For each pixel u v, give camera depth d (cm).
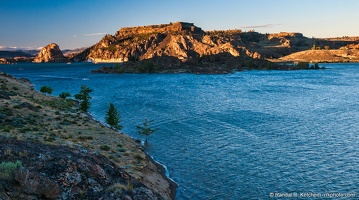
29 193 1927
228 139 5650
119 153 4294
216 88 15262
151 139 5722
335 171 4053
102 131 5391
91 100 11138
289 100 10838
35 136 4116
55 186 2011
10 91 8225
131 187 2317
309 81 18850
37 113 5847
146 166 3972
